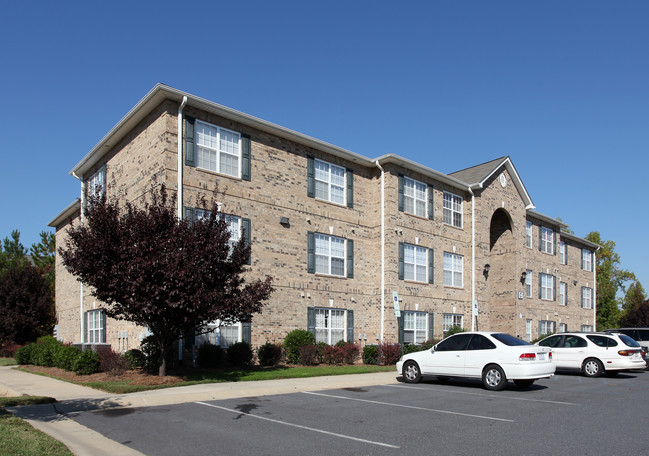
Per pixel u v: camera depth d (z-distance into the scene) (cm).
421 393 1417
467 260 2972
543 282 3741
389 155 2502
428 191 2775
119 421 1002
